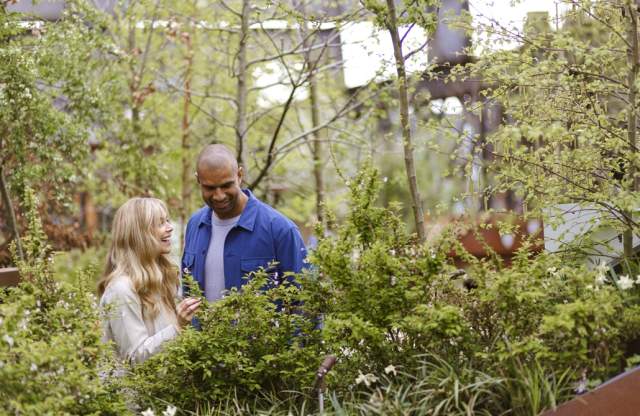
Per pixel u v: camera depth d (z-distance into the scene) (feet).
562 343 11.60
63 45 25.93
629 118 13.70
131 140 34.65
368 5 15.57
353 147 33.91
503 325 11.84
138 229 13.65
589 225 16.35
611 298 11.41
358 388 12.60
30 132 24.00
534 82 13.39
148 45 34.65
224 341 13.08
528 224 17.40
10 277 17.11
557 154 14.49
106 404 11.76
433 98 19.40
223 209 14.85
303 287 13.58
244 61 30.22
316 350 13.19
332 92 34.99
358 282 12.92
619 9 14.29
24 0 29.78
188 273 13.65
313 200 37.96
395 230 13.47
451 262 13.10
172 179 38.83
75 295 12.26
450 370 11.73
